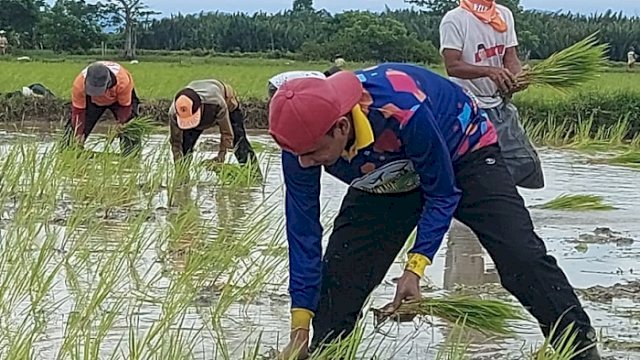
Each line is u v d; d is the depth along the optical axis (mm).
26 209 6477
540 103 17344
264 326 5012
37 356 4363
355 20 42625
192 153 9703
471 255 6797
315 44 42562
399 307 4254
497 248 4207
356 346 4141
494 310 4387
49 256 5746
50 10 55438
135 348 4160
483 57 6574
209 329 4895
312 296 4199
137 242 6258
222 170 9594
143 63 38500
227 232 6523
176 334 4480
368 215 4383
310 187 4141
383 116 3889
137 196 8477
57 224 7008
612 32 35875
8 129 17297
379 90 3902
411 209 4367
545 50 31953
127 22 52531
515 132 6637
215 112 9445
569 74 5938
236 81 24984
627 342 4848
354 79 3832
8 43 53000
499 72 6109
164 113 18875
